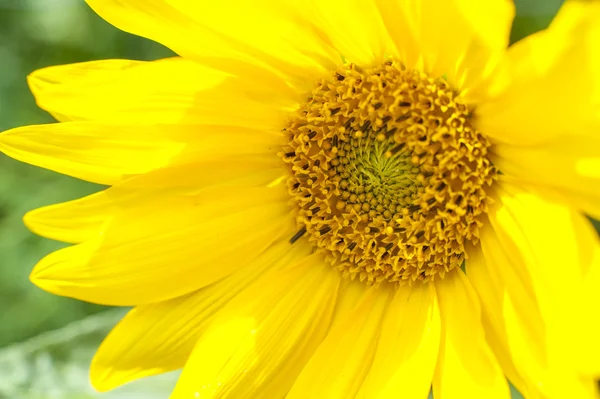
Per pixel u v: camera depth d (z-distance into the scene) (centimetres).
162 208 34
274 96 34
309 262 35
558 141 29
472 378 31
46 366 38
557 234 29
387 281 34
